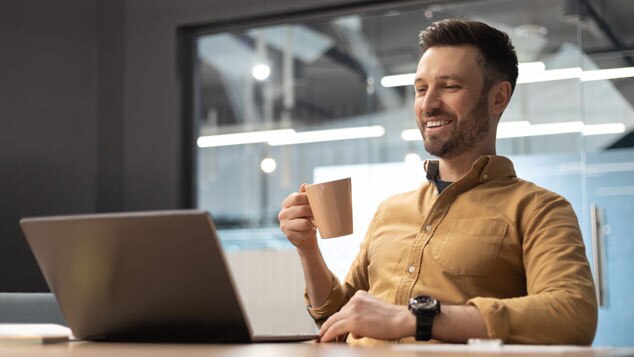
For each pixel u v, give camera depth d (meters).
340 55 4.43
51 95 3.96
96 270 1.47
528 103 4.00
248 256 4.42
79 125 4.00
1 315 2.07
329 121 4.45
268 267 4.39
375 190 4.37
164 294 1.43
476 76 2.00
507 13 3.98
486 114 2.02
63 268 1.51
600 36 3.87
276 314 4.32
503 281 1.84
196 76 4.27
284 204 1.87
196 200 4.21
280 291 4.34
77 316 1.55
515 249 1.84
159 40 4.13
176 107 4.09
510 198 1.89
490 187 1.93
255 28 4.12
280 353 1.14
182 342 1.51
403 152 4.33
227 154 4.41
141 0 4.17
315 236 1.88
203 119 4.35
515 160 4.02
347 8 3.93
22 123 3.90
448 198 1.94
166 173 4.07
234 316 1.42
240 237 4.44
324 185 1.64
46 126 3.94
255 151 4.48
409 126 4.31
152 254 1.40
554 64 3.95
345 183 1.65
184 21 4.11
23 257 3.81
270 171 4.49
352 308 1.55
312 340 1.61
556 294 1.60
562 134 3.93
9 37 3.92
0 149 3.87
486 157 1.94
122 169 4.12
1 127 3.88
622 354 1.15
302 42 4.47
